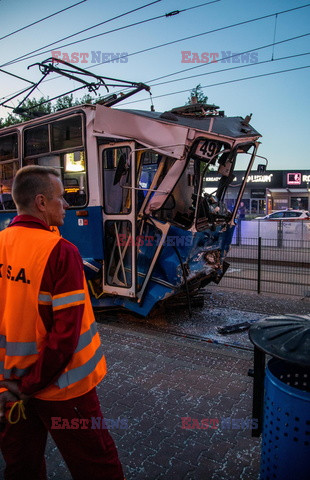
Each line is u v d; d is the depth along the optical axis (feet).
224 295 24.08
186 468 7.91
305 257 29.68
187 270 17.57
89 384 5.42
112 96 21.30
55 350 4.71
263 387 7.23
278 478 6.17
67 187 18.75
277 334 6.19
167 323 18.53
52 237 5.15
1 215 22.72
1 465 8.02
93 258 17.90
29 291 5.04
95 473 5.52
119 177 16.98
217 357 13.74
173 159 16.16
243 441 8.78
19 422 5.47
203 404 10.43
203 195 19.30
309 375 6.66
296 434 5.84
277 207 106.32
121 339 15.62
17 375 5.25
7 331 5.25
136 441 8.80
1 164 22.39
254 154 18.75
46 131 19.31
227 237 20.59
